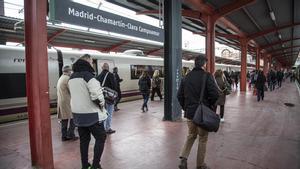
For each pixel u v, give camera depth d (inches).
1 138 249.1
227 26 614.2
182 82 164.4
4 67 334.6
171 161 182.1
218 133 256.7
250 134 253.4
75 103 151.6
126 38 668.7
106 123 257.0
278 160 181.8
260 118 337.4
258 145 217.2
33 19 161.2
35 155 172.2
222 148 209.2
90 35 594.2
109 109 255.6
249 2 443.8
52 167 171.0
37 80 163.2
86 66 154.1
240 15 557.9
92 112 150.3
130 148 211.5
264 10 536.4
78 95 150.5
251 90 849.5
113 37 633.0
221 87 298.7
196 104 155.0
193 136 162.4
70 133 239.0
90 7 365.1
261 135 249.8
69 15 322.3
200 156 158.9
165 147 213.8
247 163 176.2
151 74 639.1
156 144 222.1
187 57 1085.1
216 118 149.8
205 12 466.9
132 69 573.9
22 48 359.6
